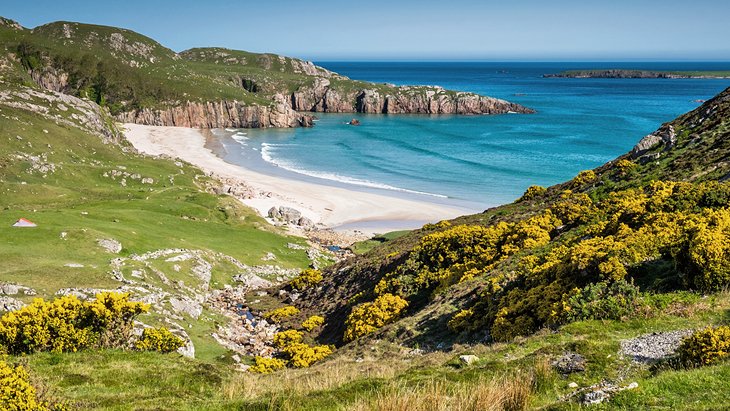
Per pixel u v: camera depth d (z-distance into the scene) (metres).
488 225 48.19
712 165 35.09
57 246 46.53
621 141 173.88
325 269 61.44
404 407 11.34
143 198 90.00
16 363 16.47
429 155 160.75
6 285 33.12
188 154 165.00
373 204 107.94
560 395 12.15
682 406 9.85
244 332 43.75
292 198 111.44
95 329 20.27
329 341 38.47
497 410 11.31
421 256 42.25
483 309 25.12
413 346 25.50
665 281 17.78
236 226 82.12
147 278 43.94
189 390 16.11
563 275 21.91
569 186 51.09
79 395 14.55
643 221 25.58
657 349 13.73
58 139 117.19
